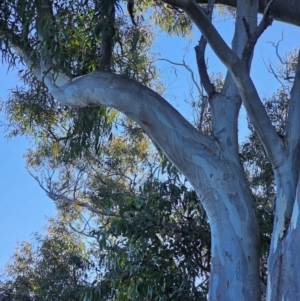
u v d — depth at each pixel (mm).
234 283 5254
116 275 7984
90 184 12328
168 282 7773
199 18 5387
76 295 11625
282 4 8219
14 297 13266
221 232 5449
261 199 8812
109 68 6887
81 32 6797
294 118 5672
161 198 7980
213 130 5957
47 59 7070
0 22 7211
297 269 4820
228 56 5438
